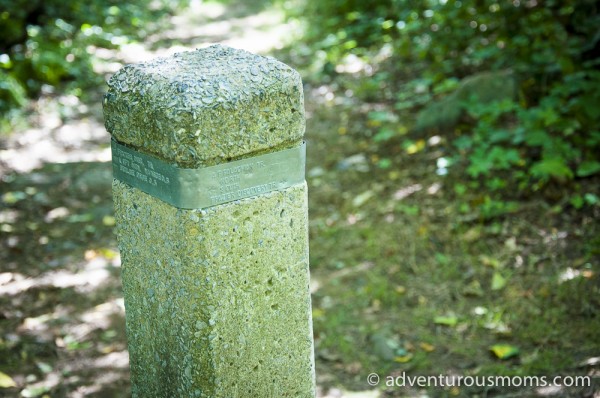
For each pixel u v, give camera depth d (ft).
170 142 6.97
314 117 21.49
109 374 11.60
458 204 15.47
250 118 7.14
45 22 30.30
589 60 18.69
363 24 28.27
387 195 16.40
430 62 23.57
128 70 7.70
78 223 16.74
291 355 8.01
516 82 18.48
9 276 14.47
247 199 7.34
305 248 7.84
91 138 21.71
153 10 38.01
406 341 12.00
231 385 7.68
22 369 11.71
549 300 12.48
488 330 12.08
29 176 19.12
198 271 7.25
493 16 21.29
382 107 21.33
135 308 8.21
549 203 15.05
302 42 29.91
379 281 13.55
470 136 18.03
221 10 39.22
